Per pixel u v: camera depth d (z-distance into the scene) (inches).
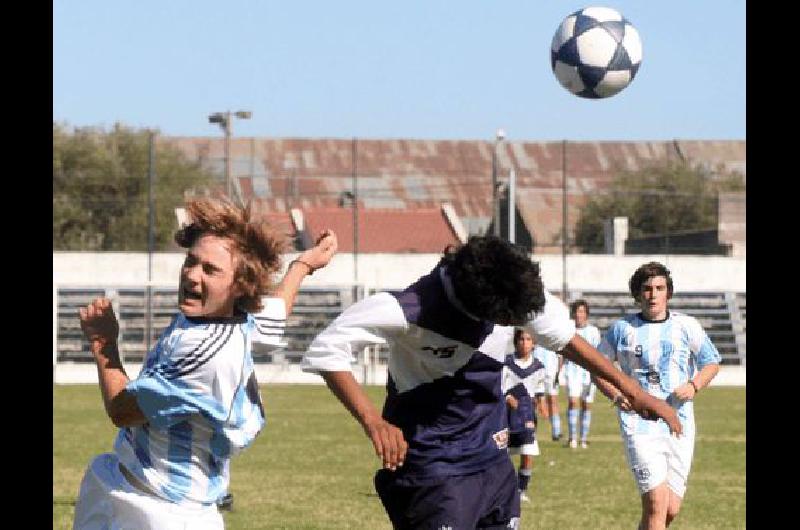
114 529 558.9
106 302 565.6
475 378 648.4
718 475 1857.8
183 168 7140.8
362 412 603.5
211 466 563.2
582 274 4953.3
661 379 1048.2
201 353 546.9
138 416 548.1
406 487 649.6
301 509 1428.4
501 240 622.5
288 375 4795.8
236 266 557.0
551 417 2512.3
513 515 669.9
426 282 636.7
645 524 1003.9
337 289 4864.7
